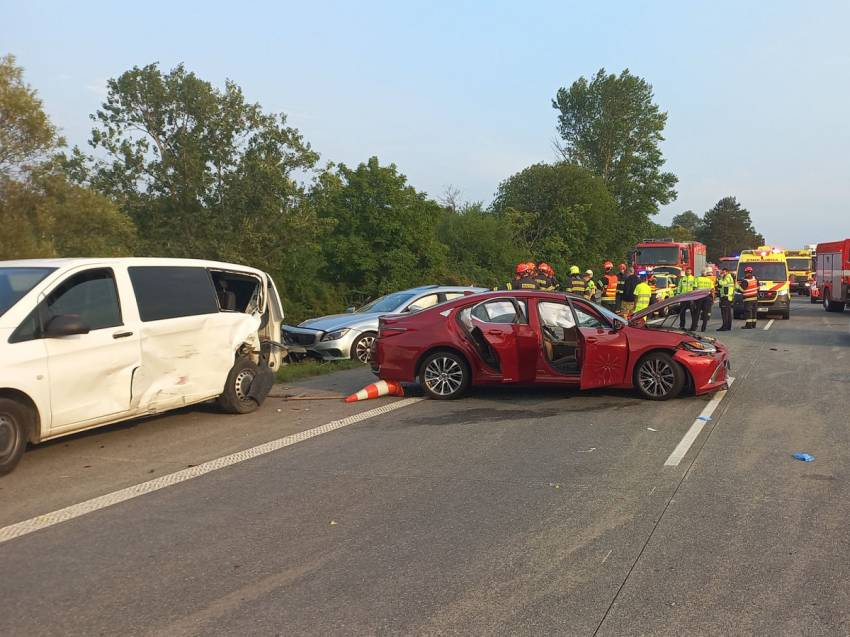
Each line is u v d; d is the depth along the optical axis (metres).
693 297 9.72
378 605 3.75
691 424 7.98
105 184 32.47
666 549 4.44
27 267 6.87
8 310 6.30
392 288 29.00
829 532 4.70
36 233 21.88
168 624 3.58
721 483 5.80
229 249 31.69
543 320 9.68
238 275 9.05
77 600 3.85
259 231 32.81
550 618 3.59
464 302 9.73
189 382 7.89
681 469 6.21
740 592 3.85
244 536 4.75
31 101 21.16
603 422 8.14
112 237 24.53
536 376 9.45
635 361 9.31
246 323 8.78
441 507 5.27
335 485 5.85
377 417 8.56
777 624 3.51
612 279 20.28
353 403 9.48
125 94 32.38
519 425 8.03
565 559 4.30
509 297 9.66
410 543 4.59
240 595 3.88
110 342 6.92
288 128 33.59
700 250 33.91
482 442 7.26
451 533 4.75
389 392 9.93
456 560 4.31
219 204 33.12
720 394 9.85
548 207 55.50
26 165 21.72
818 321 24.78
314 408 9.18
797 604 3.71
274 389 10.74
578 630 3.47
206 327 8.13
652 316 10.12
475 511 5.18
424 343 9.58
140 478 6.14
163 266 7.89
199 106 32.38
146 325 7.36
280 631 3.49
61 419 6.48
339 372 12.52
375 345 9.95
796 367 12.62
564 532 4.75
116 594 3.92
